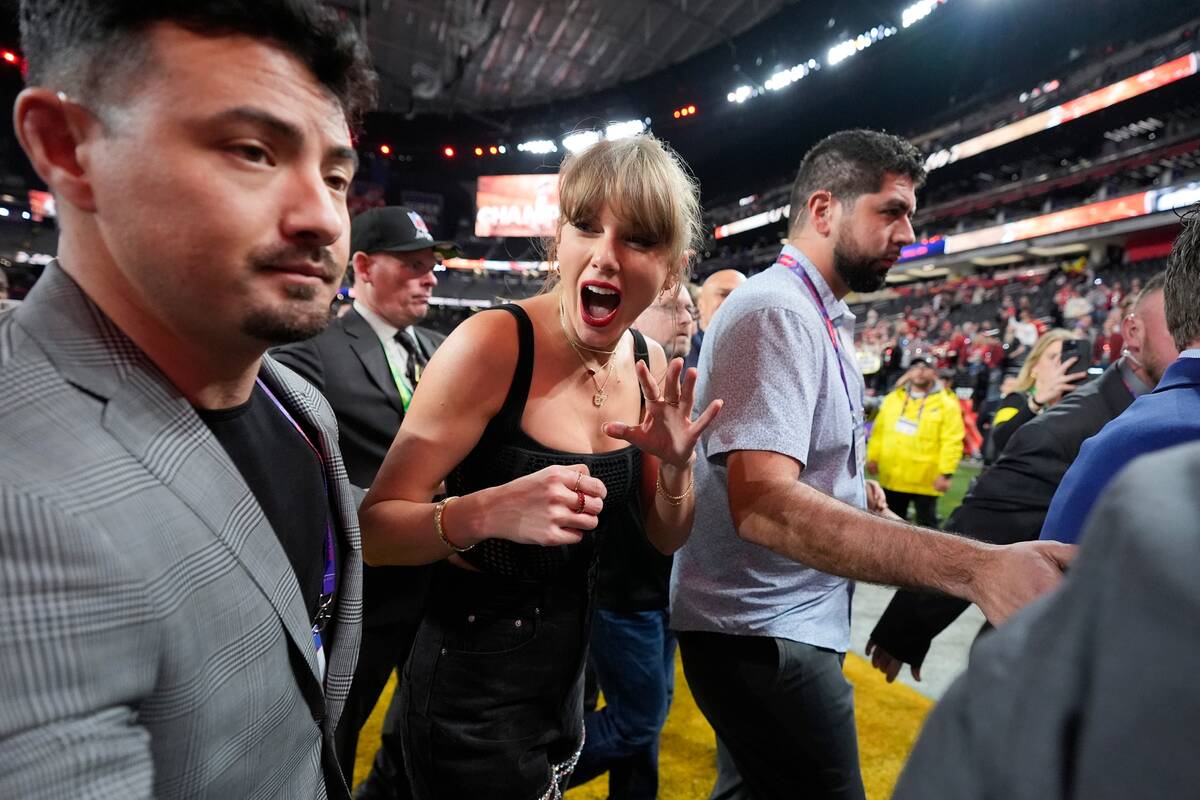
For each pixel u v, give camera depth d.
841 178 1.26
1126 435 0.77
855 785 1.26
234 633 0.51
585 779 1.62
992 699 0.28
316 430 0.75
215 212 0.46
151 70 0.44
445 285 27.33
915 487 4.13
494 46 18.00
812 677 1.18
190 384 0.54
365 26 15.42
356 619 0.77
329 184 0.56
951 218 20.41
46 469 0.39
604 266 0.95
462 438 0.96
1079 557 0.27
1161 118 15.45
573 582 1.06
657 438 0.98
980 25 17.19
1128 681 0.22
